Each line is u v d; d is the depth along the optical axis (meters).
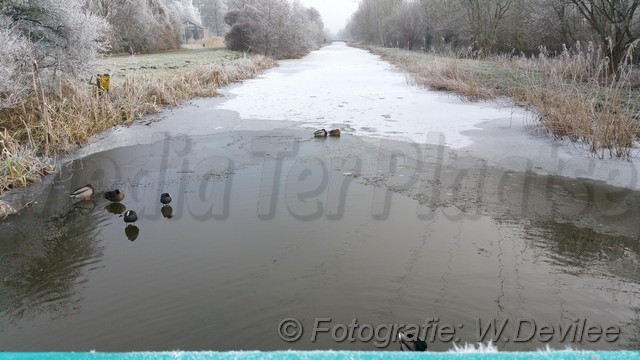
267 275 4.99
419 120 12.43
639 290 4.65
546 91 11.48
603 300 4.46
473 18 33.00
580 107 9.80
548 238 5.84
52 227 6.46
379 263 5.21
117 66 21.58
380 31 64.94
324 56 44.19
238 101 15.66
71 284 4.94
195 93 16.28
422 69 20.95
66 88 11.52
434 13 42.28
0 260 5.56
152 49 37.22
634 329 4.01
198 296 4.61
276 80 21.84
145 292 4.72
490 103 14.41
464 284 4.75
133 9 34.47
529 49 31.56
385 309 4.32
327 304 4.41
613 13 16.28
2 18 10.19
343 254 5.45
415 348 3.61
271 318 4.21
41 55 10.96
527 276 4.91
